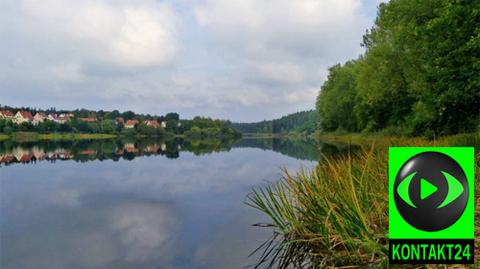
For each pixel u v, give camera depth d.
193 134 135.50
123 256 4.68
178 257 4.61
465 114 15.01
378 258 3.55
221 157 23.05
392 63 23.14
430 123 17.23
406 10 17.88
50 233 5.82
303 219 4.82
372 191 4.61
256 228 5.88
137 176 13.23
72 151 32.12
